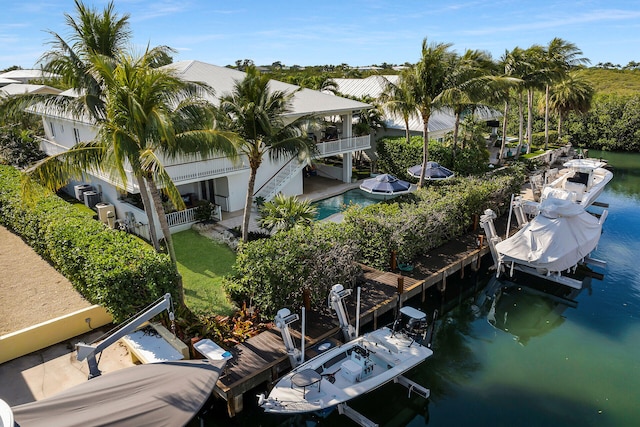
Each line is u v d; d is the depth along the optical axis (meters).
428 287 16.42
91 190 25.25
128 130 12.78
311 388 10.59
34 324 13.11
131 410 7.35
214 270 16.78
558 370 12.91
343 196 27.72
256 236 19.92
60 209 17.95
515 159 37.91
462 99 23.83
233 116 17.42
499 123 53.84
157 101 12.73
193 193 24.61
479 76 27.08
